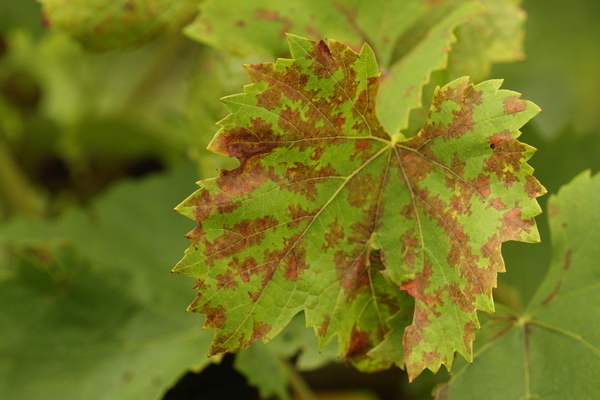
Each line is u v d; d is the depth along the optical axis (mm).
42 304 688
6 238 756
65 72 1010
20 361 680
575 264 595
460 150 545
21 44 889
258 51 613
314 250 552
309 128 542
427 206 552
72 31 624
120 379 677
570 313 587
